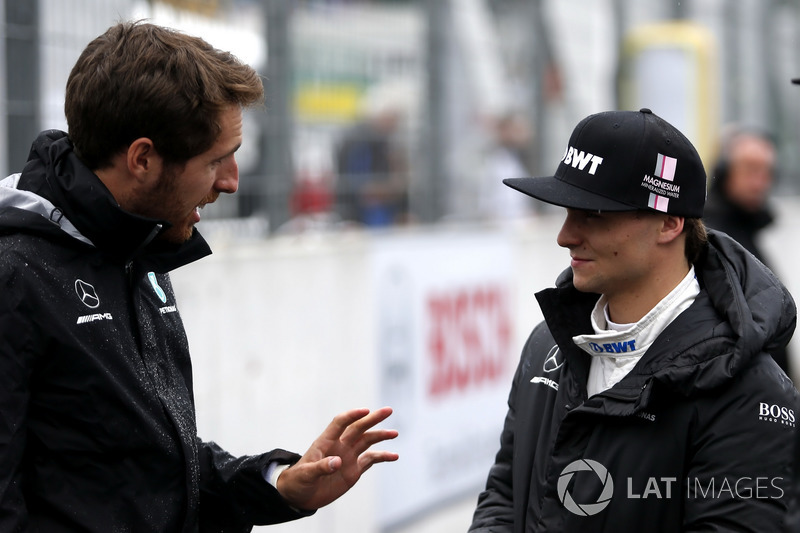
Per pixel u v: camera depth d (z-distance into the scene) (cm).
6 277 623
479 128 1897
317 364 1506
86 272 659
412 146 1742
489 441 1894
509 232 1945
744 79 2778
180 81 653
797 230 2959
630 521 676
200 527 781
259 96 705
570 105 2147
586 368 725
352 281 1565
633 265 693
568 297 739
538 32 2036
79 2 1209
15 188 661
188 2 1320
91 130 658
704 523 659
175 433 693
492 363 1898
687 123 2345
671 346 681
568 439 699
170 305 746
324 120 1566
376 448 1600
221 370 1349
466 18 1848
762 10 2850
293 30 1499
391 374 1647
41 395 643
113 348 661
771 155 1616
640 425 677
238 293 1375
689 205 691
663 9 2483
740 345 650
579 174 696
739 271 704
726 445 657
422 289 1706
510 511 779
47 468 648
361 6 1622
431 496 1734
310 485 737
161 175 666
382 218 1695
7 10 1127
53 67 1180
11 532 614
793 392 673
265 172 1470
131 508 672
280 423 1451
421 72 1750
